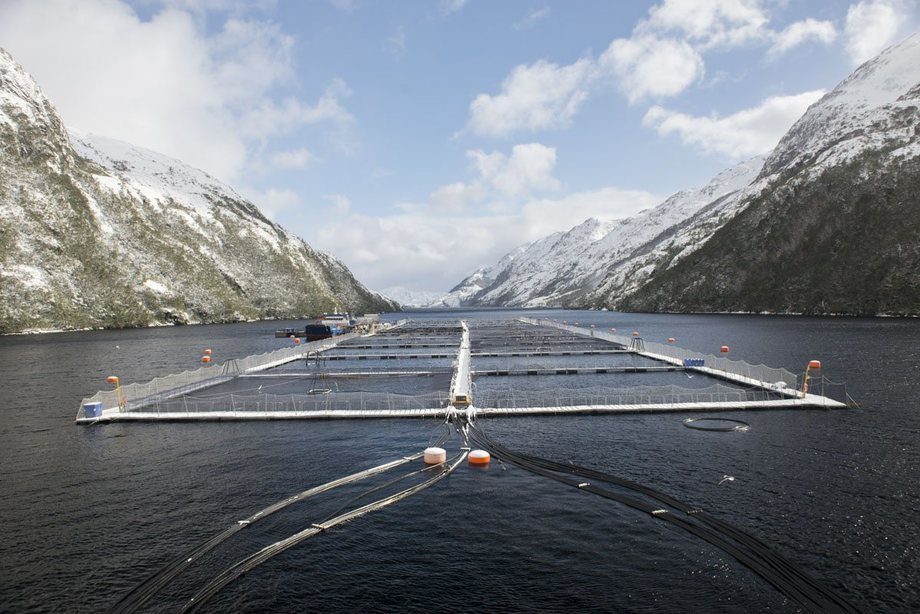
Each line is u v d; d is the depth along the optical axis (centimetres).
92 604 1953
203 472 3316
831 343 9956
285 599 1969
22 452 3797
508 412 4647
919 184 19162
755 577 2061
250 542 2398
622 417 4541
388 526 2539
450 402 4903
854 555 2202
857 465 3256
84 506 2817
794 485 2948
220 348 11912
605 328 15838
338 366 8400
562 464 3347
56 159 19775
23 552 2327
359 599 1962
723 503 2725
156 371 8231
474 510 2702
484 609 1889
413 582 2064
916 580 2019
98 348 11869
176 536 2461
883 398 5100
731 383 6125
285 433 4178
